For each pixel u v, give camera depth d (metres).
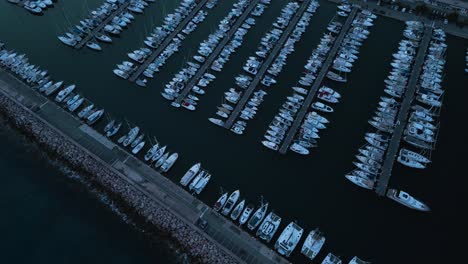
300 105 88.38
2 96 88.88
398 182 76.81
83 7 113.38
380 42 101.81
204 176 77.19
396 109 86.94
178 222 70.06
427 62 95.12
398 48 99.81
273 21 107.94
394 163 79.31
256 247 67.25
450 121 85.75
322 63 96.81
